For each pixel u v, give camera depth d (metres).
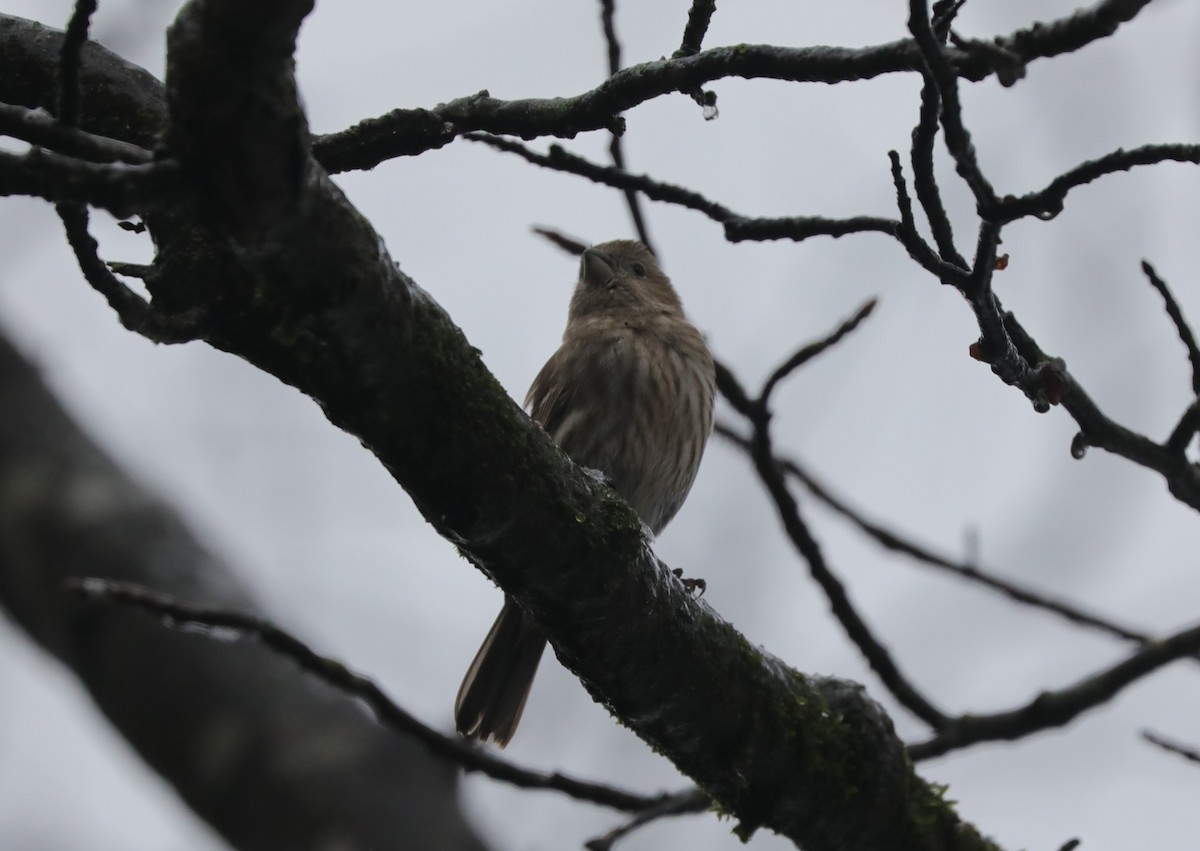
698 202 7.30
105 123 5.66
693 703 6.51
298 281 4.76
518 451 5.54
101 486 10.84
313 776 9.79
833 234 6.89
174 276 4.91
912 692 8.38
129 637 10.20
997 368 6.36
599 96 6.02
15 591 10.59
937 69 5.04
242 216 4.39
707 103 5.85
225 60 4.00
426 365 5.22
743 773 6.76
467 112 6.27
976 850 7.27
